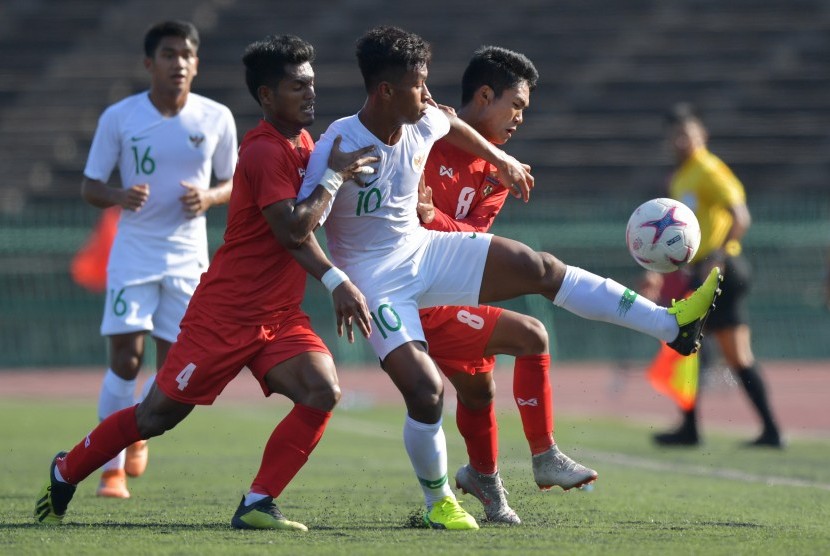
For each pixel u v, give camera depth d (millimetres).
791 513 19578
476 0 97375
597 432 39188
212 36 96250
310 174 16578
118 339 23109
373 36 16531
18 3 100000
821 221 69062
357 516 18875
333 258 17453
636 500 21688
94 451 17266
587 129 87250
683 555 14234
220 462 29266
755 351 69625
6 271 70562
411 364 16641
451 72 90625
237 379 64438
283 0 99188
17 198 82562
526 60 19328
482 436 18266
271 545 14898
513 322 17922
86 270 65375
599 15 96125
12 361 70125
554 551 14508
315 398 16672
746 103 89188
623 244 66375
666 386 34469
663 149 85812
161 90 23281
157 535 16031
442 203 18891
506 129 19359
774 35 94438
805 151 85812
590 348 68438
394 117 16609
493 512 18234
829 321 69688
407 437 17016
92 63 94688
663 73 91562
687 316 17172
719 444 35469
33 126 89438
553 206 72250
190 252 23672
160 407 17062
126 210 23188
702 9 96750
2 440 34688
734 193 34094
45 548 14672
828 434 39531
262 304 16859
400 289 17000
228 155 24156
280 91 16688
